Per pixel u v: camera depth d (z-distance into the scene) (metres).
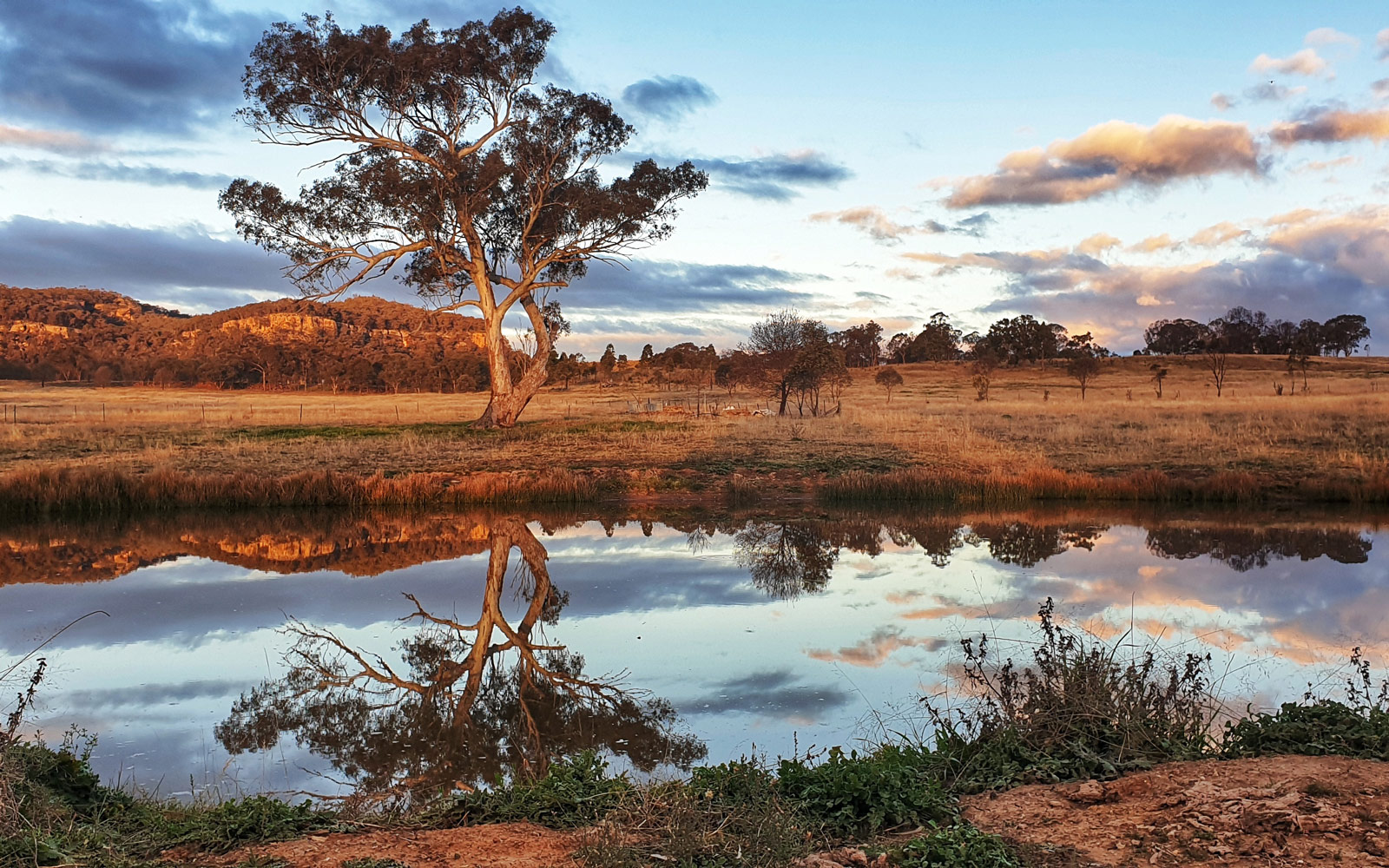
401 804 6.93
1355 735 6.52
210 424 46.88
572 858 5.07
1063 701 7.16
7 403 84.19
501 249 45.28
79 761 6.51
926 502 26.92
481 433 40.59
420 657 11.80
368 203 40.16
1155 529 22.06
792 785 6.05
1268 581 15.54
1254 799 5.25
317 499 26.09
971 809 5.80
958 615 13.17
